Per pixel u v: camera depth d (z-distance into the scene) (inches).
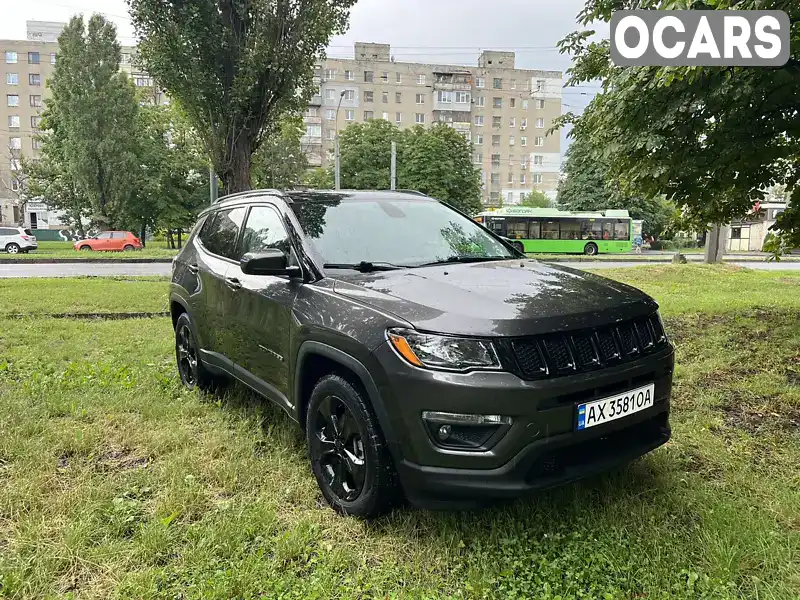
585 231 1445.6
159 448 145.1
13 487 122.2
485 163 3031.5
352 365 107.2
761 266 1067.3
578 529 106.4
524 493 94.2
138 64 533.3
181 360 202.5
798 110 233.3
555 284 118.5
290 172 1627.7
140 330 312.2
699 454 137.9
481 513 111.8
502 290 111.7
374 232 143.2
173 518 111.1
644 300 117.4
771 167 268.8
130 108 1441.9
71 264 965.8
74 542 102.7
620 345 105.5
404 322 101.6
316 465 121.9
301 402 126.5
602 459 104.2
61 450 143.6
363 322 107.2
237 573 94.2
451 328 97.9
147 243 1968.5
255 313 144.0
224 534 105.0
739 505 112.6
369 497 107.3
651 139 237.8
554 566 95.1
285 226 143.2
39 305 402.6
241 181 541.3
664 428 116.0
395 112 2847.0
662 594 88.6
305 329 120.3
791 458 134.7
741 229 2010.3
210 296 171.2
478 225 164.9
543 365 96.2
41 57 2960.1
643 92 237.8
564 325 100.1
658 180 259.8
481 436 95.3
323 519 113.6
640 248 1717.5
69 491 121.8
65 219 1777.8
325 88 2741.1
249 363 150.1
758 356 221.3
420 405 96.5
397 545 103.7
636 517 108.8
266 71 518.9
